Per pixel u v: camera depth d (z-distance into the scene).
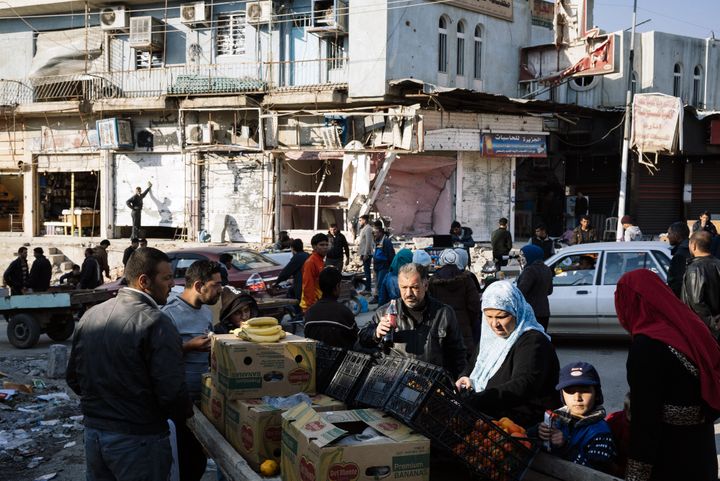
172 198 25.52
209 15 25.34
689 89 28.64
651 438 3.06
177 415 3.85
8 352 12.54
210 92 23.88
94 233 27.62
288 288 13.23
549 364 3.80
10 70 28.50
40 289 16.66
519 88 26.94
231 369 4.13
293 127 23.52
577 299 11.03
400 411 3.34
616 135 25.98
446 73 24.25
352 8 22.55
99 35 27.34
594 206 27.38
